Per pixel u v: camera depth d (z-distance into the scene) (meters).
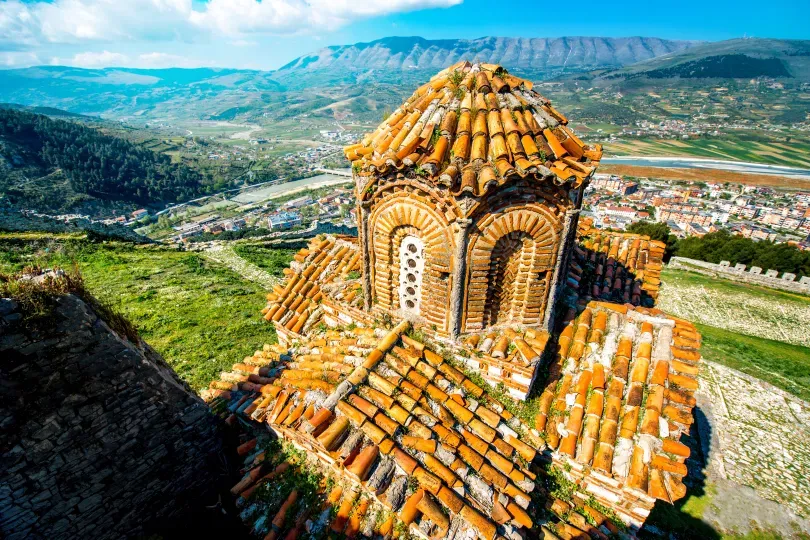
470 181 6.93
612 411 7.98
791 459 14.30
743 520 11.95
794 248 36.06
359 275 11.38
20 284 6.36
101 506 7.95
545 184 7.37
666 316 9.43
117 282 28.03
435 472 7.19
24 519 7.04
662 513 11.87
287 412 8.72
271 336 21.03
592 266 13.76
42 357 6.53
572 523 7.66
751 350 22.00
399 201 8.09
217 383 11.35
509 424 8.05
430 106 8.18
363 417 7.66
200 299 25.91
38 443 6.80
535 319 8.95
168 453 8.63
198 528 9.70
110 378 7.34
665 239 41.97
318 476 8.32
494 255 8.09
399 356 8.67
